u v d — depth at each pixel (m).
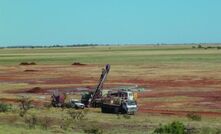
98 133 39.75
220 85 100.19
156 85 102.88
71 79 121.69
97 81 114.88
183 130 40.12
